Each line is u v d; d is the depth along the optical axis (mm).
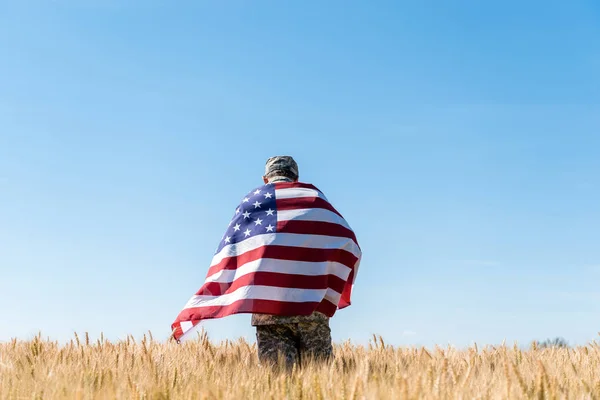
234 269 6809
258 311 6445
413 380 4801
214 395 4246
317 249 6719
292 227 6754
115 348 6891
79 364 5609
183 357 6414
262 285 6531
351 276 7133
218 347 7457
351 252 6887
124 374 5203
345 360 6230
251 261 6699
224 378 5062
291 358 6508
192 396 4203
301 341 6652
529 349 7023
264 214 6902
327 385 4574
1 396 4465
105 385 4691
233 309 6500
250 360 6730
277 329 6645
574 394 4641
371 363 5938
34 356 6199
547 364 5992
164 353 6621
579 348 6980
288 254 6652
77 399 4340
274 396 4297
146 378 5047
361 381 4340
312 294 6535
